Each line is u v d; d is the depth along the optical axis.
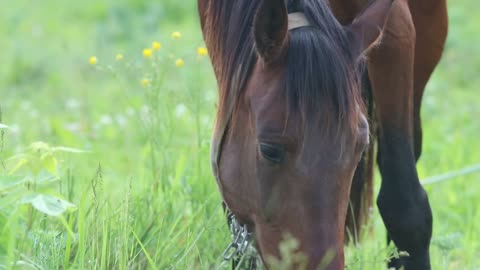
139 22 21.81
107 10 23.55
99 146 12.36
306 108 5.55
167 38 18.58
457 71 18.70
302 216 5.61
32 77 18.69
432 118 15.05
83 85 17.61
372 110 7.19
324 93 5.56
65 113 15.30
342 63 5.65
